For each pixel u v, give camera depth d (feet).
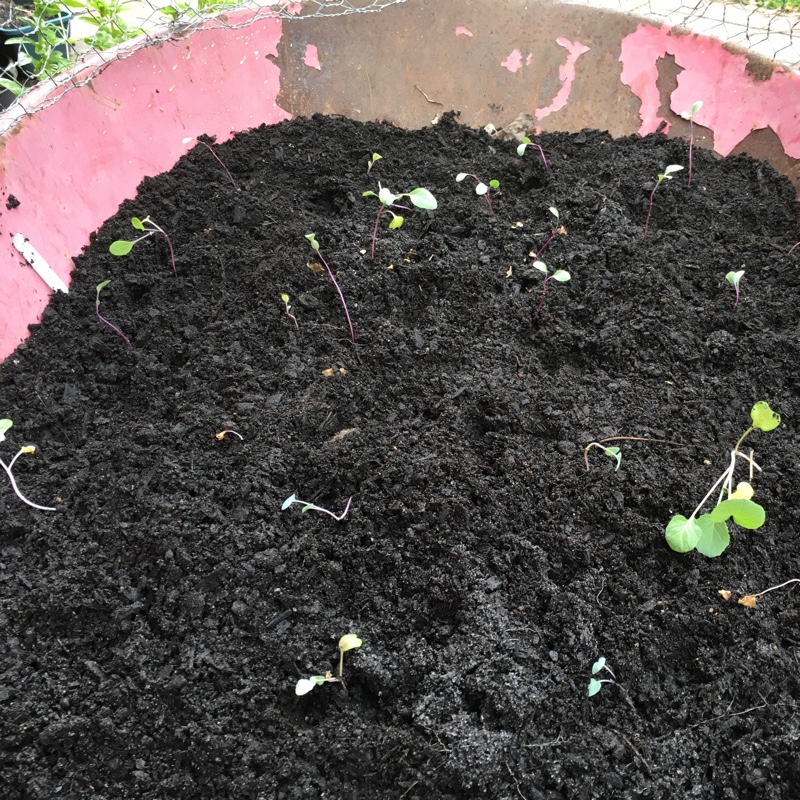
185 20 6.48
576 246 6.03
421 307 5.60
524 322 5.43
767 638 3.65
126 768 3.23
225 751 3.24
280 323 5.32
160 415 4.80
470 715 3.35
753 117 6.55
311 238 5.49
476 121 7.61
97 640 3.66
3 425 4.02
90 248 5.81
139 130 6.25
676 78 6.81
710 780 3.23
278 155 6.88
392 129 7.50
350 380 4.94
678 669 3.63
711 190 6.56
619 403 4.84
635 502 4.21
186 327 5.37
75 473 4.40
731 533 4.02
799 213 6.29
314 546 3.97
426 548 3.92
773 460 4.49
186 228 6.17
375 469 4.33
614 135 7.26
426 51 7.41
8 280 5.00
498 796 3.11
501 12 7.16
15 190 5.05
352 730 3.34
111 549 3.96
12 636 3.62
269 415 4.70
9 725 3.26
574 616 3.66
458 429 4.62
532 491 4.25
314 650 3.58
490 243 6.11
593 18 6.95
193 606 3.71
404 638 3.64
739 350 5.13
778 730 3.30
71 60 7.07
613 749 3.26
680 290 5.63
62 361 5.09
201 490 4.25
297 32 7.13
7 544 4.04
